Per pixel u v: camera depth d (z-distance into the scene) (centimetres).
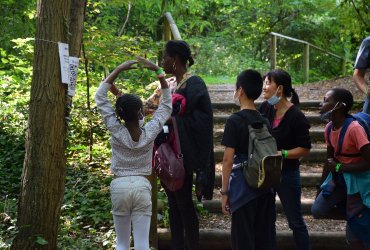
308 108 809
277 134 452
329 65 1630
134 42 679
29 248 429
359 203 414
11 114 748
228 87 985
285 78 450
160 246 514
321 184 436
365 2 1007
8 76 873
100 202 564
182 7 1180
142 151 409
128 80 786
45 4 426
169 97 420
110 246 487
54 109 429
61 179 440
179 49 450
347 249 514
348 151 416
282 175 456
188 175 445
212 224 543
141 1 1073
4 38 952
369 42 488
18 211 438
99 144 698
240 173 408
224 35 1781
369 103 477
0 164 647
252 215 407
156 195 487
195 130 437
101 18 898
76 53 474
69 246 476
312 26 1630
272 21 1673
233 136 406
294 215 460
